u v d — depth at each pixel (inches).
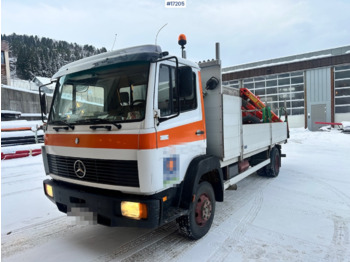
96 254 118.9
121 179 102.3
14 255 119.2
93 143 109.7
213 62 151.3
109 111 110.7
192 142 126.8
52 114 135.3
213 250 120.6
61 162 126.4
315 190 214.7
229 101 158.6
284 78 908.0
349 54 781.3
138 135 97.7
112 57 109.5
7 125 456.4
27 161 363.3
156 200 98.9
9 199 201.6
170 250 121.5
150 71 102.9
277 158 271.4
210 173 144.7
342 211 166.9
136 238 134.6
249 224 148.9
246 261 110.8
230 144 159.3
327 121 831.1
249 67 1007.6
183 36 146.7
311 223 149.0
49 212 174.1
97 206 106.7
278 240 129.1
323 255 114.7
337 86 816.3
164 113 109.4
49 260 114.6
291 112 900.6
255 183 241.6
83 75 122.6
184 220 123.3
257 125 211.5
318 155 405.1
